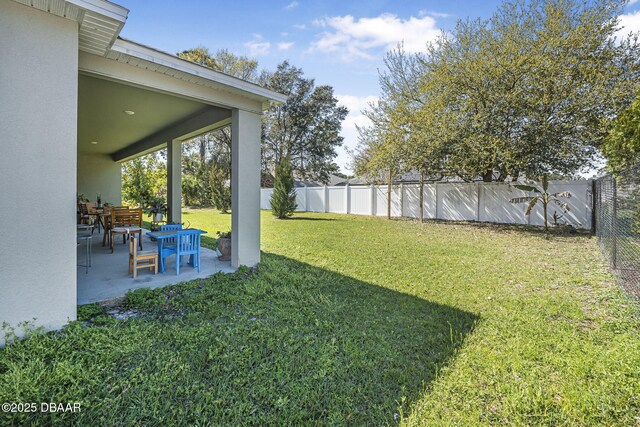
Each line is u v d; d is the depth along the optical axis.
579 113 9.23
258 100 5.29
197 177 22.45
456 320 3.43
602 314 3.54
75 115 2.97
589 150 10.12
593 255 6.70
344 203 17.52
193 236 5.05
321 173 30.33
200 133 6.86
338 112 29.53
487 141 10.29
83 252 6.41
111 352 2.49
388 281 4.92
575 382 2.28
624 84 8.71
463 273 5.39
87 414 1.88
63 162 2.92
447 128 10.87
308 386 2.25
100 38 3.24
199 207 22.23
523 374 2.41
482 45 10.41
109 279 4.47
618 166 7.07
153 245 7.23
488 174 12.78
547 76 9.30
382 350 2.77
